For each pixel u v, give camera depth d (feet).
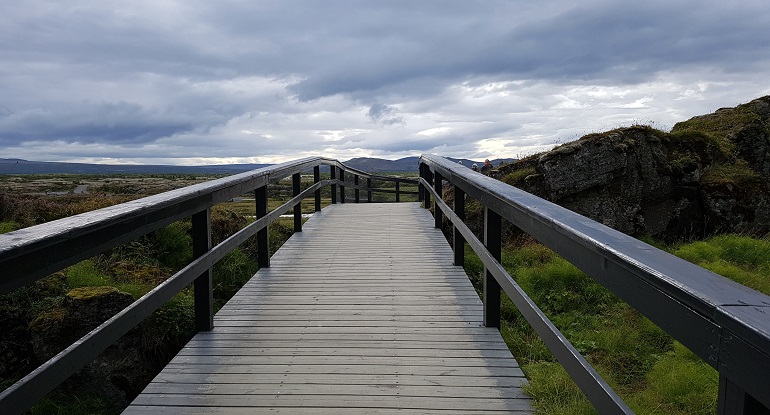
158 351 12.36
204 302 11.71
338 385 9.07
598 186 26.63
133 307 7.66
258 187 16.39
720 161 30.09
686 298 3.52
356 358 10.23
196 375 9.51
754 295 3.36
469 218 26.94
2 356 11.00
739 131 33.81
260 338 11.34
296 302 13.91
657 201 27.63
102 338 6.72
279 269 17.57
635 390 10.89
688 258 21.04
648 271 4.03
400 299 14.11
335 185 36.70
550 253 21.99
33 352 11.24
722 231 26.43
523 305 7.89
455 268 17.56
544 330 6.90
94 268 15.62
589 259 5.44
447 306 13.50
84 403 10.21
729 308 3.12
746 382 2.93
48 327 11.00
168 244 18.89
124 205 7.97
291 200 20.98
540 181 27.35
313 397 8.64
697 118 39.60
